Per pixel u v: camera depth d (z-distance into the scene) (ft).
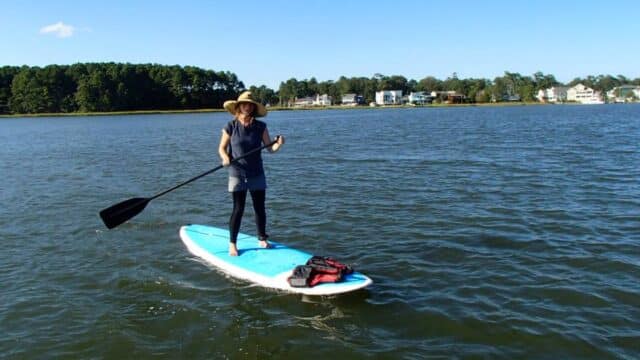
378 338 16.48
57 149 82.07
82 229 29.71
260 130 21.29
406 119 186.09
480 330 16.90
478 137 91.86
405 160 59.31
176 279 21.39
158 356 15.60
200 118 236.63
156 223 31.14
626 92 554.87
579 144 74.90
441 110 331.16
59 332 17.15
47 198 39.32
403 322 17.52
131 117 261.03
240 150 21.02
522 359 15.16
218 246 23.95
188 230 26.32
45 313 18.57
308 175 49.14
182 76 349.61
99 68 324.19
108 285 21.02
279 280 19.94
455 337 16.49
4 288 20.93
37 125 180.04
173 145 87.45
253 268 21.12
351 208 34.12
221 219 32.32
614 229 27.91
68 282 21.47
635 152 62.64
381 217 31.55
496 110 306.96
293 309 18.45
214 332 16.93
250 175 21.54
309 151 72.08
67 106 306.96
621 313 17.87
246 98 20.17
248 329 17.08
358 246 25.96
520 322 17.35
